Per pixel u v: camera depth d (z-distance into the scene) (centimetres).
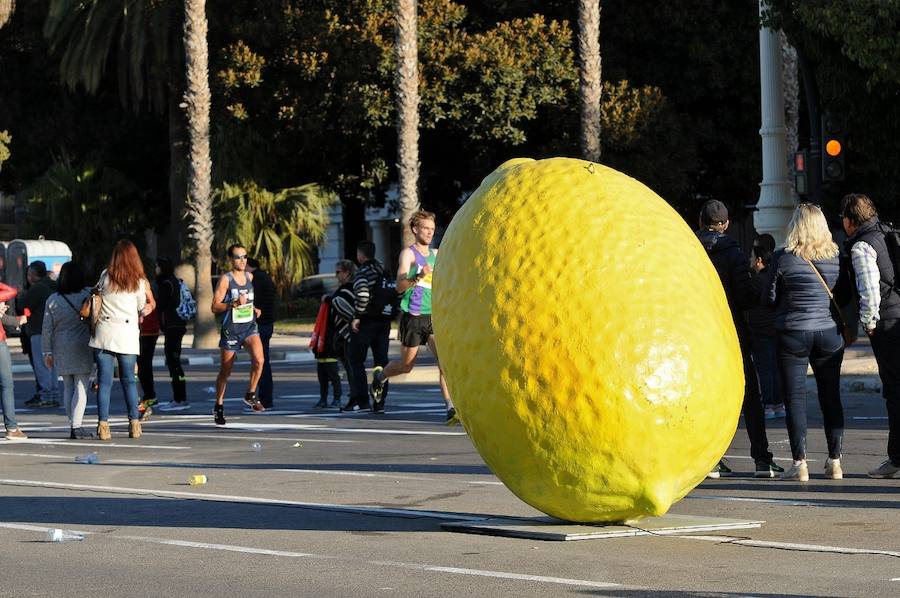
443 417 2089
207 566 931
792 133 3766
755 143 4966
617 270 926
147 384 2225
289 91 4700
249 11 4738
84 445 1792
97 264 5506
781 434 1733
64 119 5575
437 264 1005
